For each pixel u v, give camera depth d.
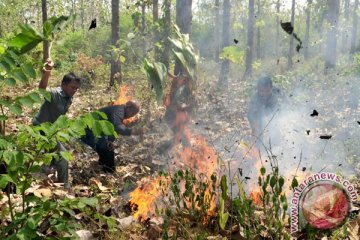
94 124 2.15
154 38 9.32
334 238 2.78
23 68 2.22
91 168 4.85
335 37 13.78
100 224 3.12
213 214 3.14
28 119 6.66
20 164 2.04
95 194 3.73
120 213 3.44
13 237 1.99
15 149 2.25
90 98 9.78
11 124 5.98
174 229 3.03
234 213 3.18
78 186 4.18
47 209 2.14
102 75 14.07
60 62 15.31
